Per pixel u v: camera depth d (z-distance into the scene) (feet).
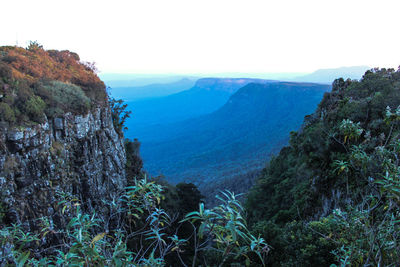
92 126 99.86
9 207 62.13
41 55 117.39
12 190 63.87
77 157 90.02
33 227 65.36
